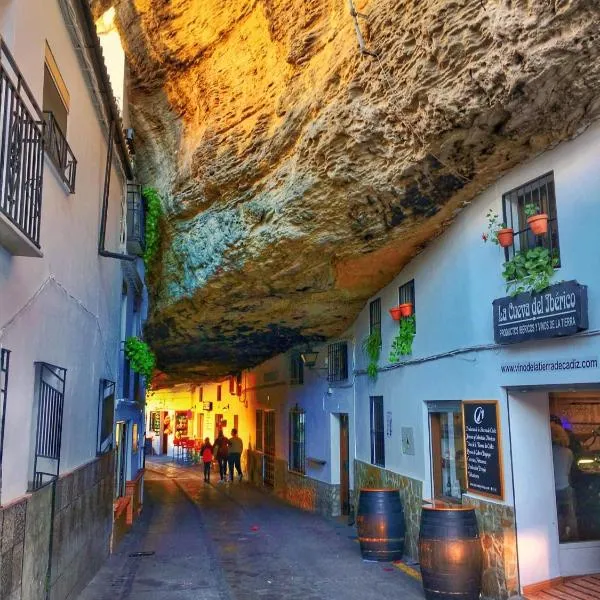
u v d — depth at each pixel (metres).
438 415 8.20
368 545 8.62
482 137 6.00
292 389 16.12
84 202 7.07
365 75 6.57
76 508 6.38
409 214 7.59
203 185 10.34
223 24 10.22
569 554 6.23
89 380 7.34
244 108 9.44
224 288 10.77
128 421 11.82
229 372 22.91
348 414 12.18
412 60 5.99
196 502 15.88
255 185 9.24
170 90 12.21
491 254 6.65
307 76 7.92
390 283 9.97
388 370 9.88
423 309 8.46
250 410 21.25
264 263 9.63
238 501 16.09
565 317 5.24
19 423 4.48
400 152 6.80
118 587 7.24
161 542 10.19
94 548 7.65
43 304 5.15
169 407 39.28
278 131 8.41
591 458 6.55
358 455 11.53
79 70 6.93
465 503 7.02
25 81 4.44
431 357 8.07
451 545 6.45
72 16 6.27
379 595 6.96
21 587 4.34
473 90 5.56
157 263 13.34
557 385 5.51
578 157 5.39
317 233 8.55
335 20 7.37
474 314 6.96
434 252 8.16
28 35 4.86
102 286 8.37
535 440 6.27
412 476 8.66
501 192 6.55
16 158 3.92
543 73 4.99
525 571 6.00
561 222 5.56
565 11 4.57
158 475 25.03
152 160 13.40
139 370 11.84
